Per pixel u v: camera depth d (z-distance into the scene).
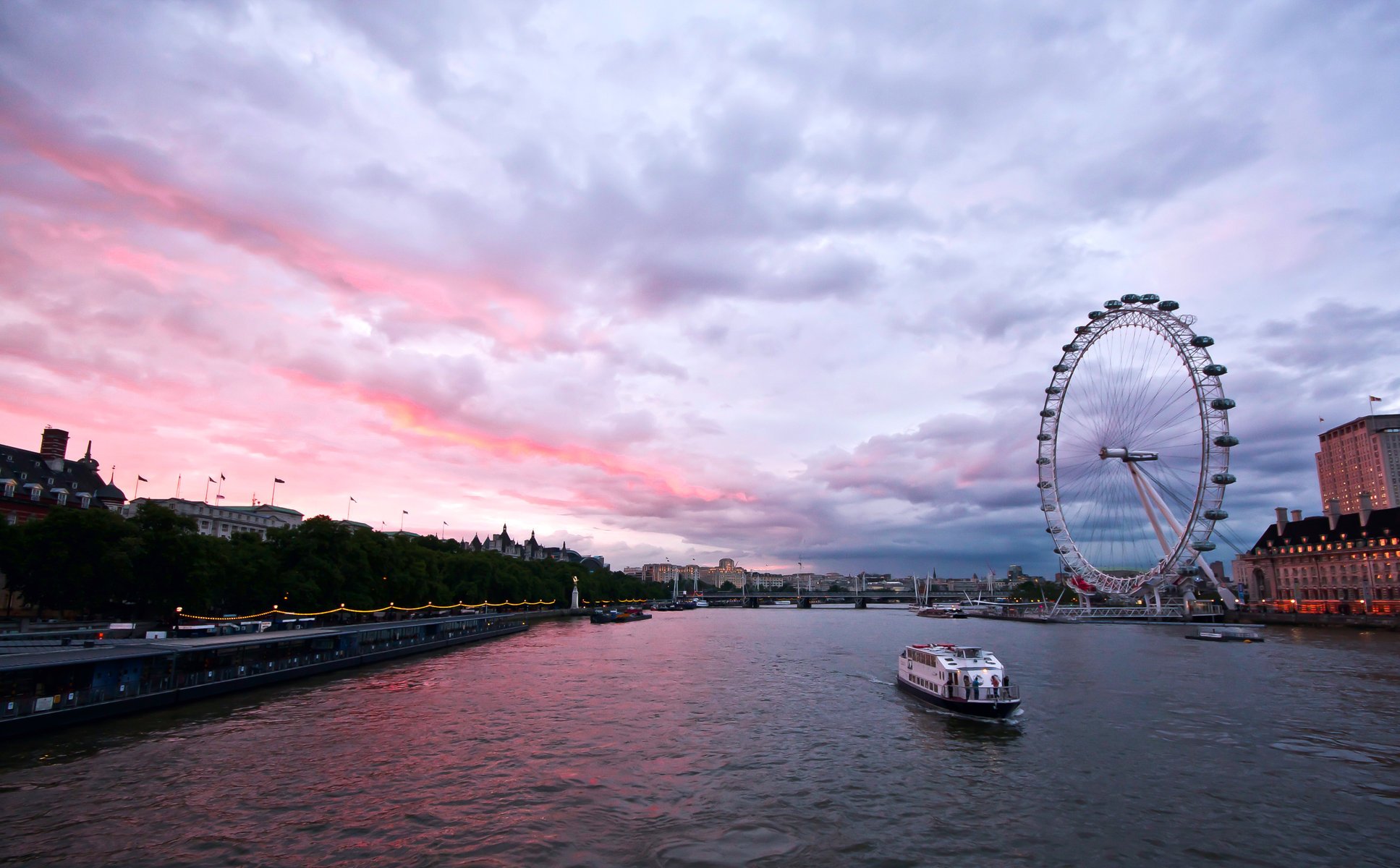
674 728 74.38
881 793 54.09
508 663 129.25
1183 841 45.47
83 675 73.00
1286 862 42.56
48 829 44.47
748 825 47.25
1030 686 103.88
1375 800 52.69
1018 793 54.06
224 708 81.06
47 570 107.62
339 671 114.62
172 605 120.56
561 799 51.50
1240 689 100.31
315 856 41.69
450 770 58.12
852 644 181.25
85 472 190.75
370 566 174.25
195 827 45.38
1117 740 70.12
